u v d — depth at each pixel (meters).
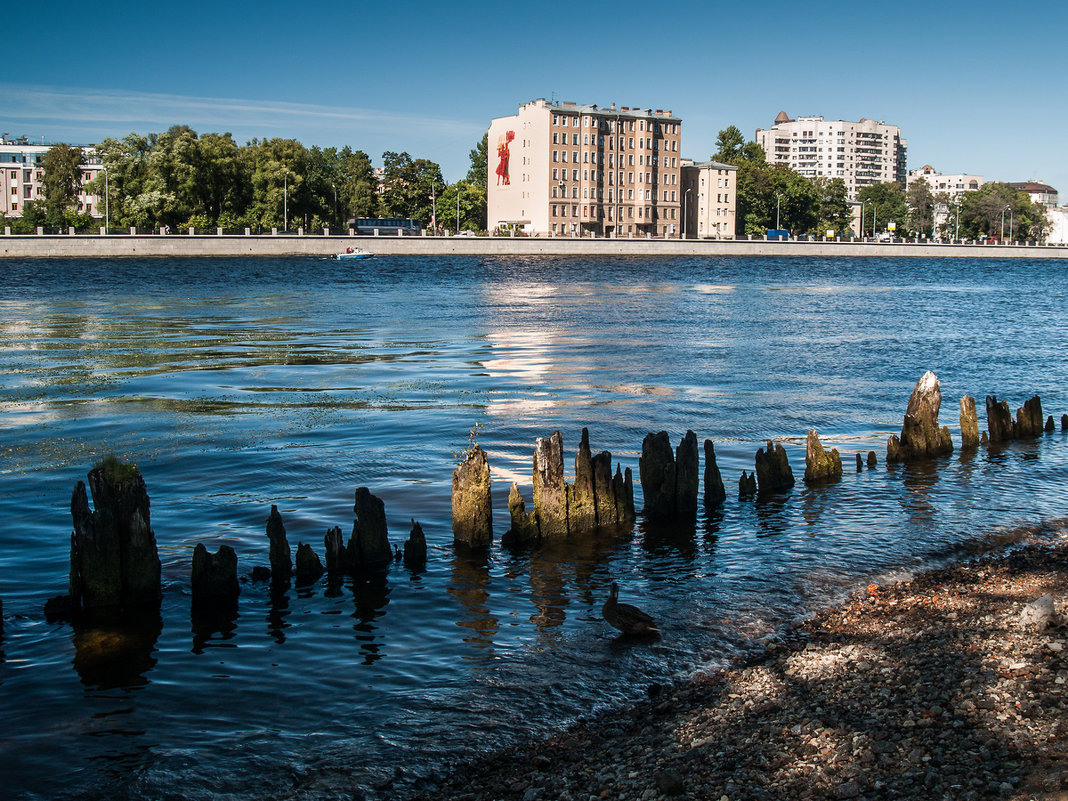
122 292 78.00
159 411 27.53
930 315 64.44
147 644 12.41
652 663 11.68
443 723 10.28
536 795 8.58
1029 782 7.75
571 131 188.25
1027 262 188.12
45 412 27.33
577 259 157.62
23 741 10.00
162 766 9.52
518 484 20.05
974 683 9.90
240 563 15.32
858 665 10.91
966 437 23.80
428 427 25.34
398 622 13.13
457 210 193.25
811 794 8.06
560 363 38.31
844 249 192.62
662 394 30.78
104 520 13.46
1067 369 37.88
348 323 55.09
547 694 10.91
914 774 8.15
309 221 169.38
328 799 8.93
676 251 176.38
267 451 22.59
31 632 12.77
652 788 8.40
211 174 152.25
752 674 11.02
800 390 31.84
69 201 170.00
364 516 15.29
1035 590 13.56
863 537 16.84
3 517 17.48
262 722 10.38
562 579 14.80
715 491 18.95
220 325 53.31
